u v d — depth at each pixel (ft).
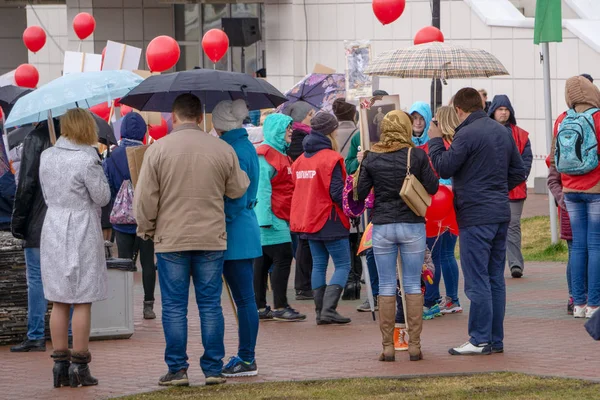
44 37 101.19
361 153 45.34
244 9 123.95
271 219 46.55
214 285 33.47
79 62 71.51
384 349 37.40
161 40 71.31
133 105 36.68
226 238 33.53
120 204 47.37
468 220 37.55
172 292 33.27
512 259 57.67
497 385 32.58
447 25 102.94
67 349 34.99
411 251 37.04
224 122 34.94
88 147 34.94
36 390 34.32
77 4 120.98
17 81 87.10
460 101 37.78
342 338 42.45
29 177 38.60
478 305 37.70
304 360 38.06
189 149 32.78
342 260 45.85
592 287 44.80
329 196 45.14
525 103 98.07
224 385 33.73
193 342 42.52
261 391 32.60
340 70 109.50
